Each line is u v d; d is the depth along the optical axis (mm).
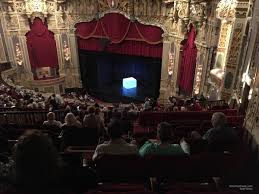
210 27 15914
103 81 25734
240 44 12516
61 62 23328
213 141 4543
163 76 21188
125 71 25484
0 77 19000
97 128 6301
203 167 4062
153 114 9164
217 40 15766
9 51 21328
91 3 20688
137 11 19719
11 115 9219
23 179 1991
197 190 3467
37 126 7164
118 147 4238
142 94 24141
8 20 20828
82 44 22719
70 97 21031
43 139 2053
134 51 21359
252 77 10188
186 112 9180
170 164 4047
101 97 24391
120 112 10680
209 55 16469
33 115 9250
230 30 13906
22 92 15922
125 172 4090
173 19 18984
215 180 3996
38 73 23250
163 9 19078
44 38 22250
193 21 16953
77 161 2895
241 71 12445
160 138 4223
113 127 4238
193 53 18016
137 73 24953
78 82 24047
